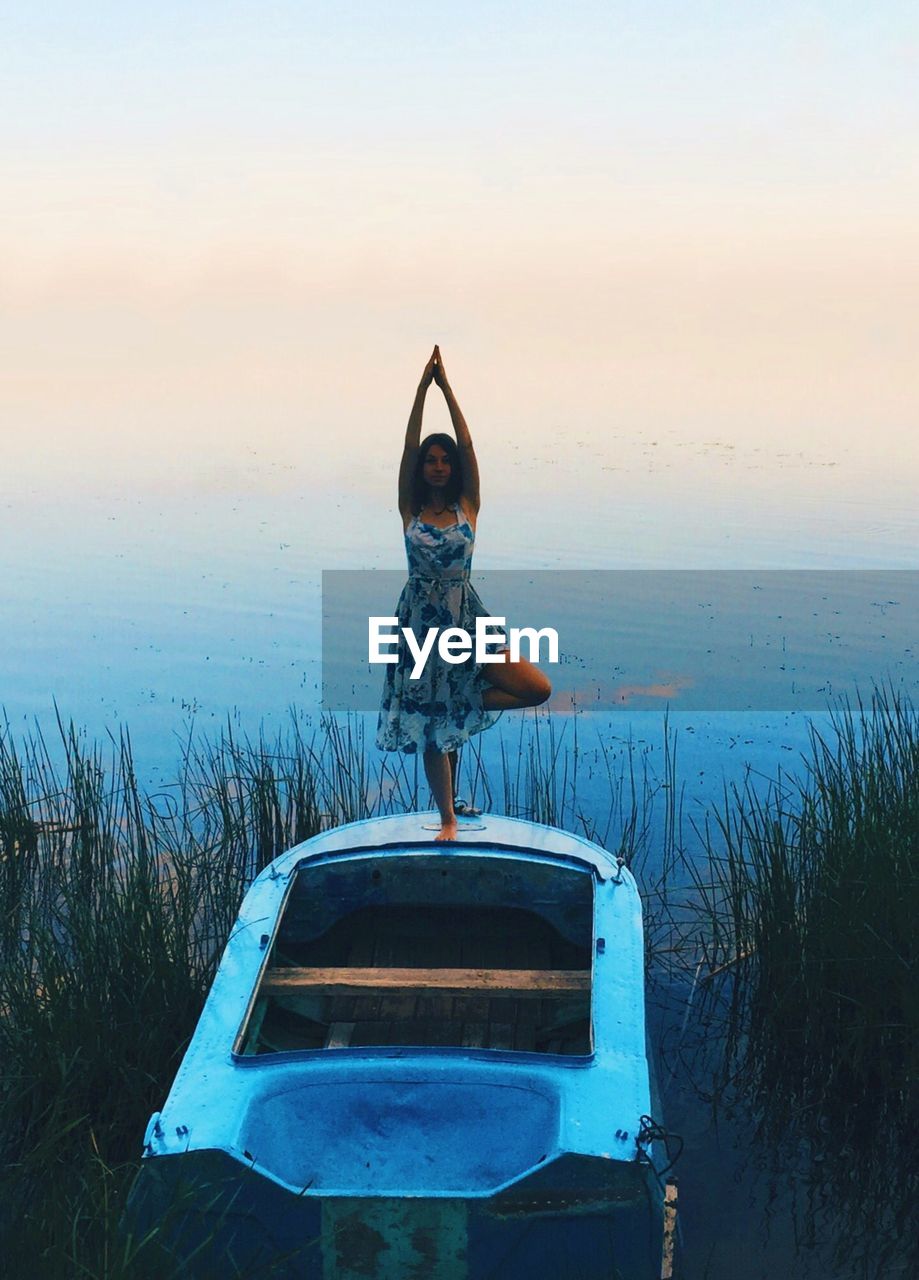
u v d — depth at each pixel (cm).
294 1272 365
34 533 1866
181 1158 364
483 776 910
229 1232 366
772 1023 579
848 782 726
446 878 570
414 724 591
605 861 565
